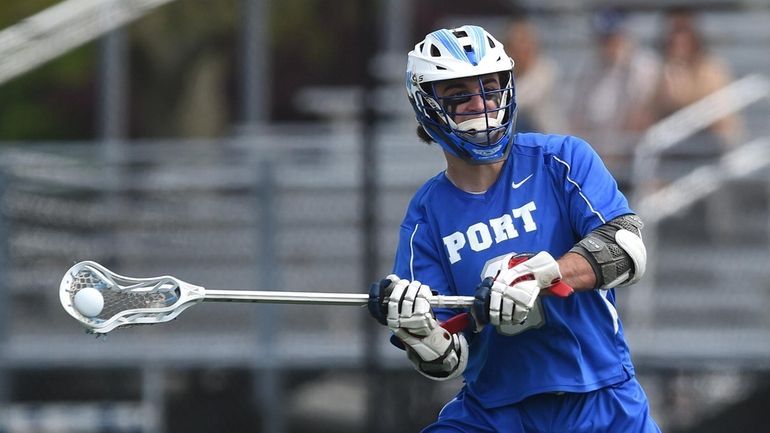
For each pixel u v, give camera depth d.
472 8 61.62
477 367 18.94
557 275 17.20
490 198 18.42
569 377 18.50
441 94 18.00
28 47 38.06
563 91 46.75
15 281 35.16
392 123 48.44
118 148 36.00
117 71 41.19
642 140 37.19
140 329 35.47
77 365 34.88
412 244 18.81
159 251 36.19
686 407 34.59
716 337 35.00
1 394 34.72
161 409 35.72
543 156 18.44
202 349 34.88
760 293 35.75
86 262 18.12
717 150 37.16
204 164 36.66
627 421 18.64
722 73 44.25
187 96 62.66
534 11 51.12
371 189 32.00
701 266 36.03
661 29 47.22
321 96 60.44
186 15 61.16
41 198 35.38
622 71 40.62
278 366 34.62
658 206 36.34
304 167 40.31
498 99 17.92
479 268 18.39
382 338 33.78
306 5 64.19
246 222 36.19
